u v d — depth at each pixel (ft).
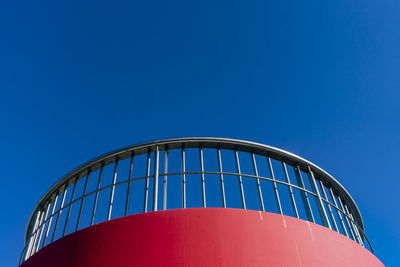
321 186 33.04
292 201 28.32
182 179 27.61
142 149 30.25
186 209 23.98
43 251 27.07
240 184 27.81
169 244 22.08
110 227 24.21
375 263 28.07
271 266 21.56
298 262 22.44
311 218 29.17
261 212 24.48
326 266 23.29
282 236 23.45
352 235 31.55
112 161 31.30
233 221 23.34
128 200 27.22
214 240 22.16
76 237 25.22
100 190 28.91
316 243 24.35
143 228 23.24
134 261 21.80
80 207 28.96
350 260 25.27
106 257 22.71
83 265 23.08
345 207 35.81
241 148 30.73
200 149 30.12
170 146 30.22
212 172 28.04
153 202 25.93
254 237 22.75
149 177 28.02
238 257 21.52
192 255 21.44
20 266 29.68
